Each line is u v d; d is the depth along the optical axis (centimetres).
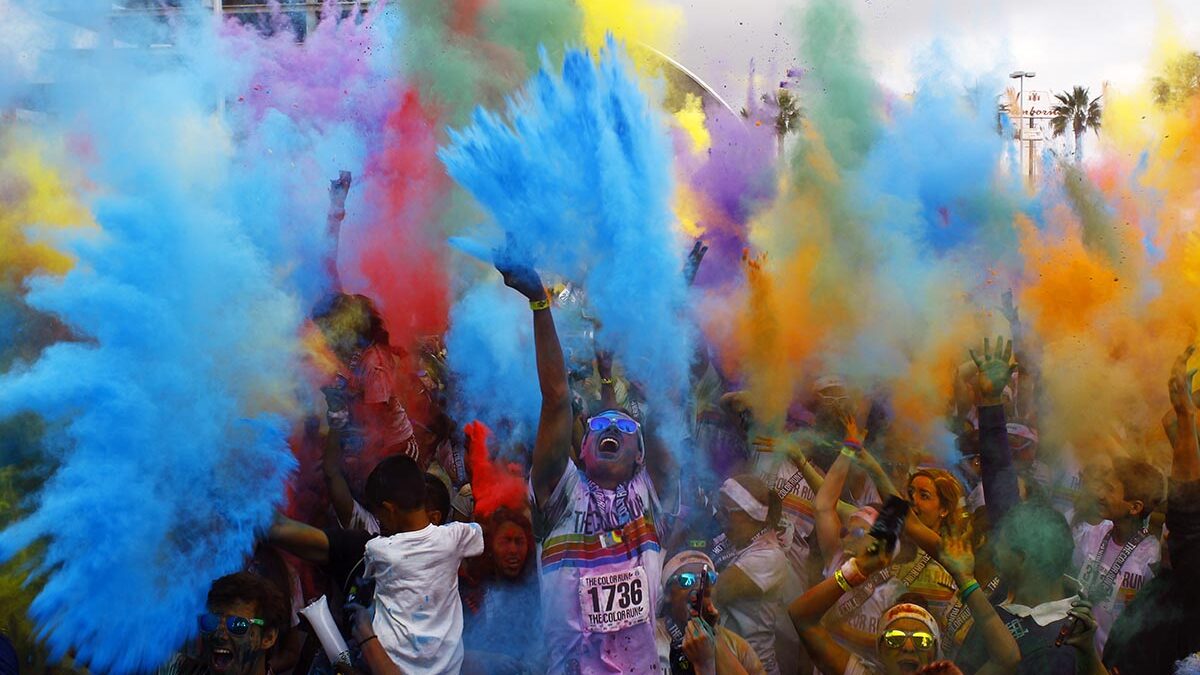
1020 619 405
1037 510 429
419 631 391
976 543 437
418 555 397
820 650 406
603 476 419
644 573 413
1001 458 446
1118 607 482
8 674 395
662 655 428
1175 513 451
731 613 474
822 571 493
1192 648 441
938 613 446
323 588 454
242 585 392
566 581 412
